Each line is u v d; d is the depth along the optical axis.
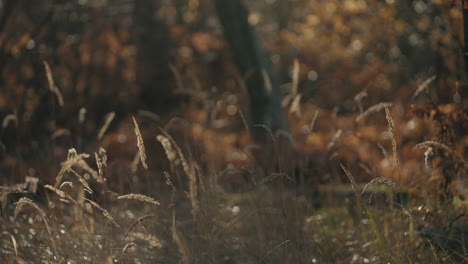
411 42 11.90
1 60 10.39
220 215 4.91
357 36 14.22
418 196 4.76
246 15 12.22
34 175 5.94
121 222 4.68
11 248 4.26
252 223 4.86
